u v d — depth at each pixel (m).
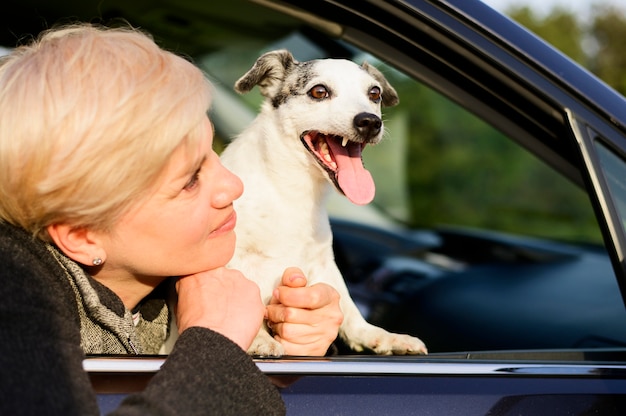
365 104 2.64
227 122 3.23
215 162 1.53
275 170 2.45
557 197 9.02
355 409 1.37
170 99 1.37
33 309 1.25
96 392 1.31
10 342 1.17
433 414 1.38
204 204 1.48
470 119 9.19
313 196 2.46
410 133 9.12
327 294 1.82
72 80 1.33
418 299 3.11
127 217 1.40
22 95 1.32
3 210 1.36
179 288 1.55
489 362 1.49
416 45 1.95
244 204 2.37
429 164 9.18
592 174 1.61
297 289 1.80
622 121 1.62
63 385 1.17
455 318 2.96
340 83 2.67
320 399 1.38
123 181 1.34
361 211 4.25
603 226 1.59
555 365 1.51
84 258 1.43
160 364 1.37
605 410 1.45
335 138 2.63
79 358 1.24
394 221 4.31
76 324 1.35
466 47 1.79
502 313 3.00
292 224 2.38
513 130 2.08
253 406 1.28
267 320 1.93
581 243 3.90
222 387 1.26
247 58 3.05
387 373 1.43
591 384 1.48
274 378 1.39
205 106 1.44
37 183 1.31
